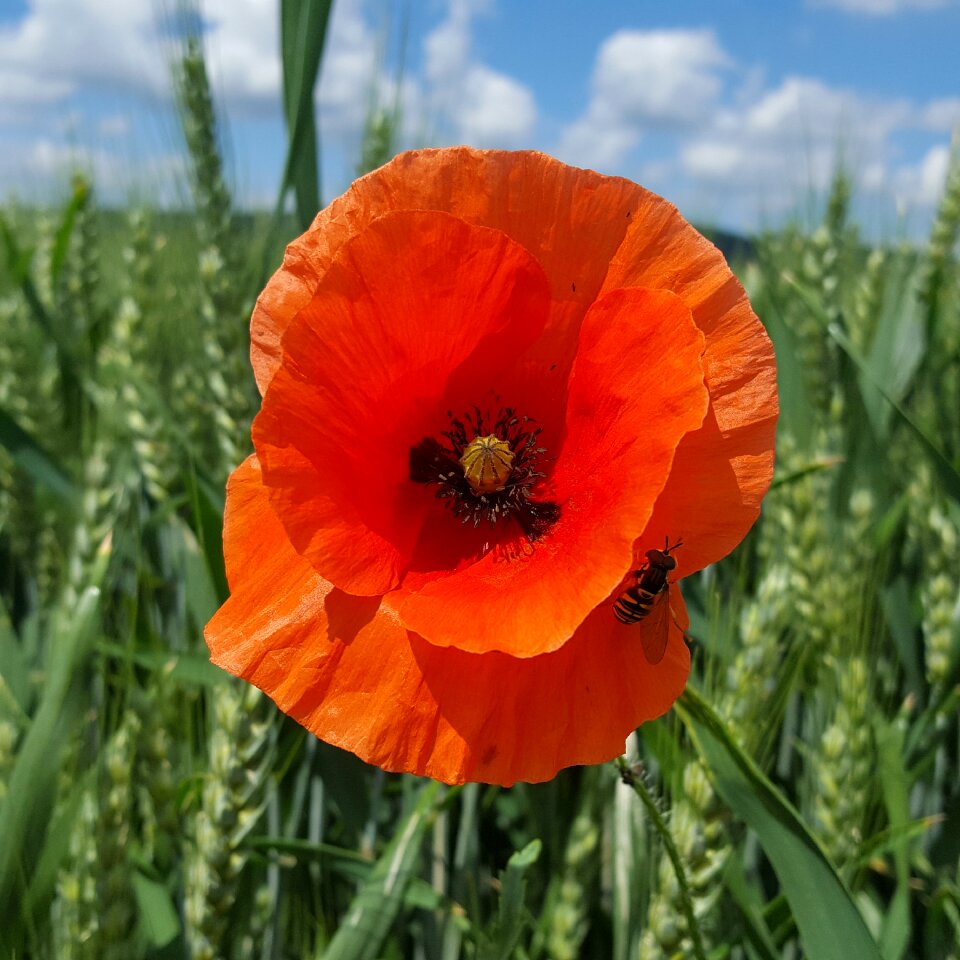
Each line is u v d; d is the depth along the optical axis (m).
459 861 0.21
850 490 0.27
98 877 0.17
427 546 0.15
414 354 0.14
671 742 0.18
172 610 0.27
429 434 0.15
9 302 0.36
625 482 0.12
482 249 0.13
